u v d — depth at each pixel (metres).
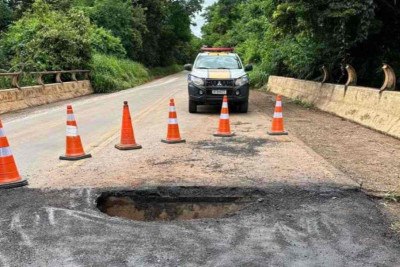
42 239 3.93
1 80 16.48
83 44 24.94
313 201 4.93
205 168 6.32
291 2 13.44
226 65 13.81
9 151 5.63
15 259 3.55
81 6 38.94
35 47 22.89
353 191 5.23
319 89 15.23
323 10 13.02
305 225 4.24
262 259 3.54
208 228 4.20
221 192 5.30
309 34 14.95
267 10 17.36
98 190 5.31
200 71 13.19
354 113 11.55
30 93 17.02
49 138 9.27
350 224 4.27
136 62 44.00
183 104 16.12
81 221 4.37
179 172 6.11
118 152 7.55
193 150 7.64
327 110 13.56
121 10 40.12
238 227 4.21
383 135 9.37
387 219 4.43
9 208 4.74
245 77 12.97
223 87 12.65
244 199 5.18
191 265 3.44
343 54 14.87
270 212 4.60
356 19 12.80
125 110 7.88
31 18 27.20
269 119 11.79
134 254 3.63
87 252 3.67
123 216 4.77
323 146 8.15
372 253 3.66
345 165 6.60
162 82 38.69
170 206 5.06
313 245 3.80
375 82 15.07
